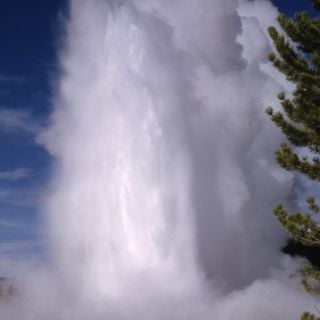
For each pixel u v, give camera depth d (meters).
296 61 14.58
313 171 13.55
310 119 13.93
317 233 13.30
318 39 14.40
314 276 13.98
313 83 14.08
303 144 14.45
